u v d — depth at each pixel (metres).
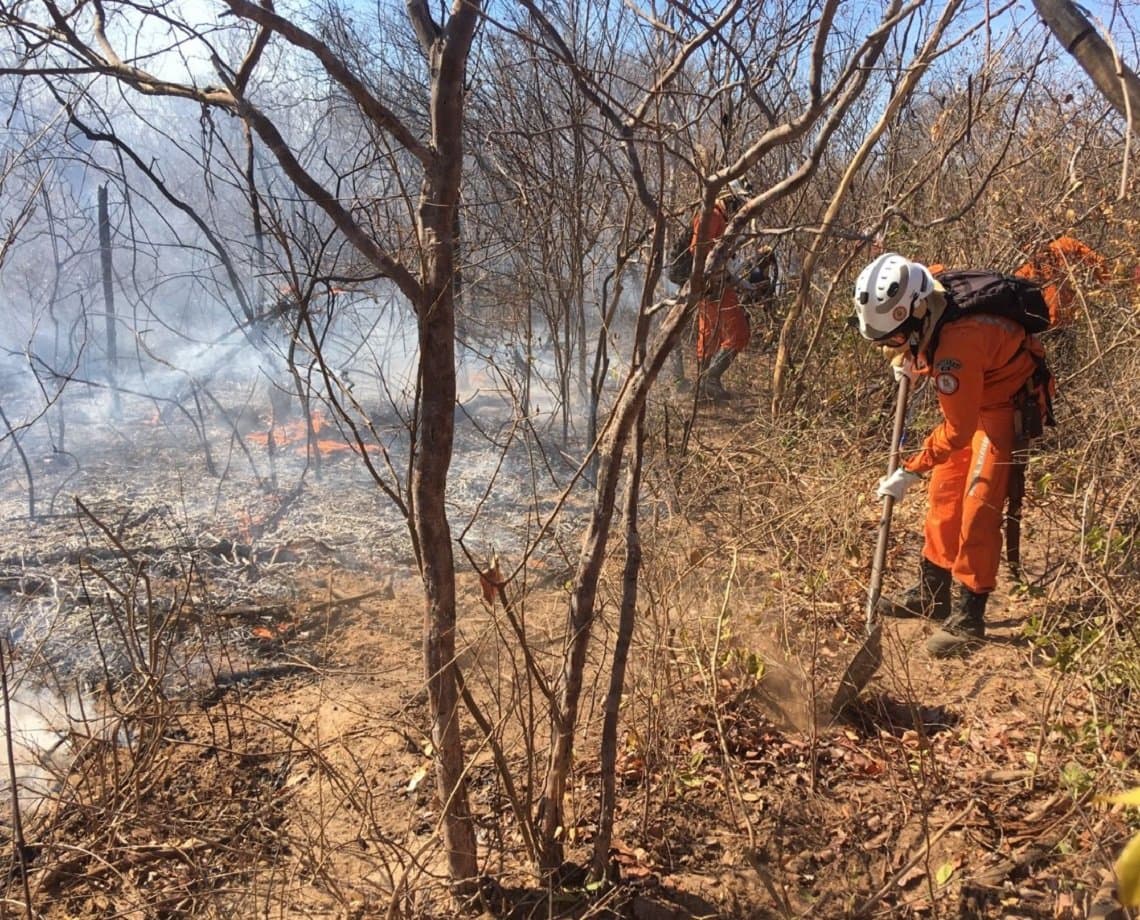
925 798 2.87
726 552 3.75
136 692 2.91
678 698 3.20
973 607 3.68
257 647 3.73
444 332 2.14
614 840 2.74
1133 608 3.15
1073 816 2.62
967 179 5.71
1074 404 4.47
